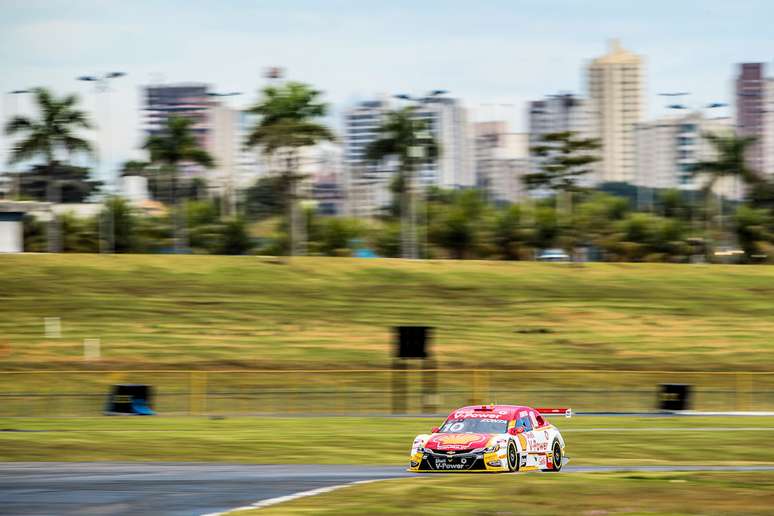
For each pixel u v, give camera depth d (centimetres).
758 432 8650
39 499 4222
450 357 15575
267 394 12481
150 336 16412
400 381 13750
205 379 13175
